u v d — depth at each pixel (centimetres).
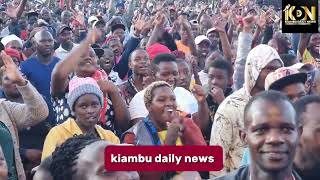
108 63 740
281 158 236
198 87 500
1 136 402
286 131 237
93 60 506
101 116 483
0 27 1264
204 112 500
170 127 395
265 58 420
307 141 297
